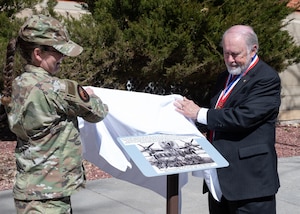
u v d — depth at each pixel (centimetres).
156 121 308
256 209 309
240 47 302
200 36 809
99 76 790
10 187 564
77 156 273
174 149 284
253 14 843
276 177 319
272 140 315
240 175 308
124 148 276
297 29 1202
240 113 300
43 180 263
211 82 925
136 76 842
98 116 276
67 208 274
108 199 530
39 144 263
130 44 765
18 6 768
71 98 263
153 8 804
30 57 268
